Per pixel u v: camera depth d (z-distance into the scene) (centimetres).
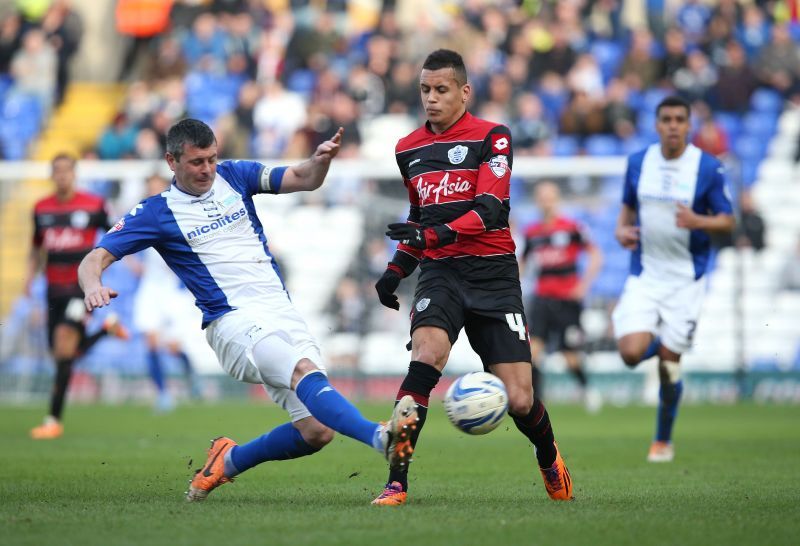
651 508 2088
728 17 8444
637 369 7038
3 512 2036
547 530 1770
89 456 3456
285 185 2261
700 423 5081
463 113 2270
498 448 3859
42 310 7225
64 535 1736
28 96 8956
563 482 2248
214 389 7200
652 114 8075
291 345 2131
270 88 8181
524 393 2152
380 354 7106
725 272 7250
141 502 2217
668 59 8150
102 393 7312
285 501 2242
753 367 7169
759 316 7194
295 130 8050
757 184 7875
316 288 7225
